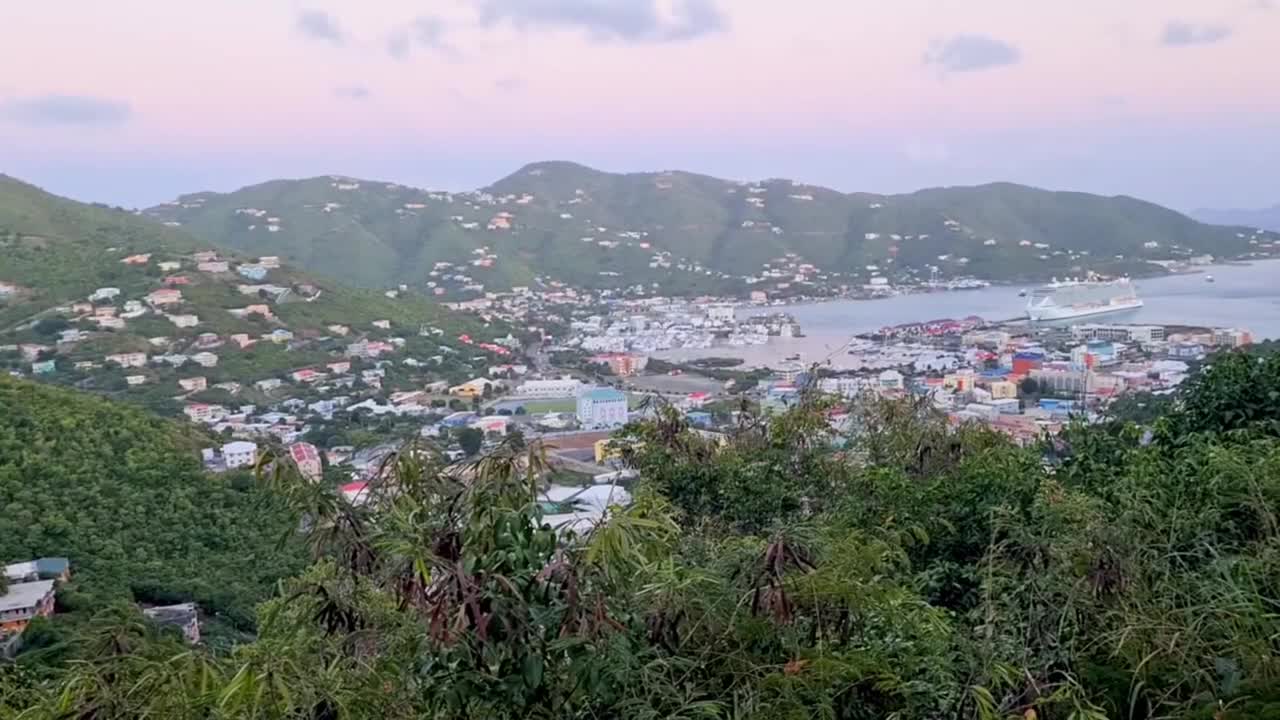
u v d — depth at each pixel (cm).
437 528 243
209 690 225
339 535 254
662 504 314
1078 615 298
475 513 237
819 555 291
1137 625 273
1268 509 355
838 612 274
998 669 255
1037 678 271
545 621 229
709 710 232
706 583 274
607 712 239
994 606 303
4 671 248
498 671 230
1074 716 239
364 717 236
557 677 235
